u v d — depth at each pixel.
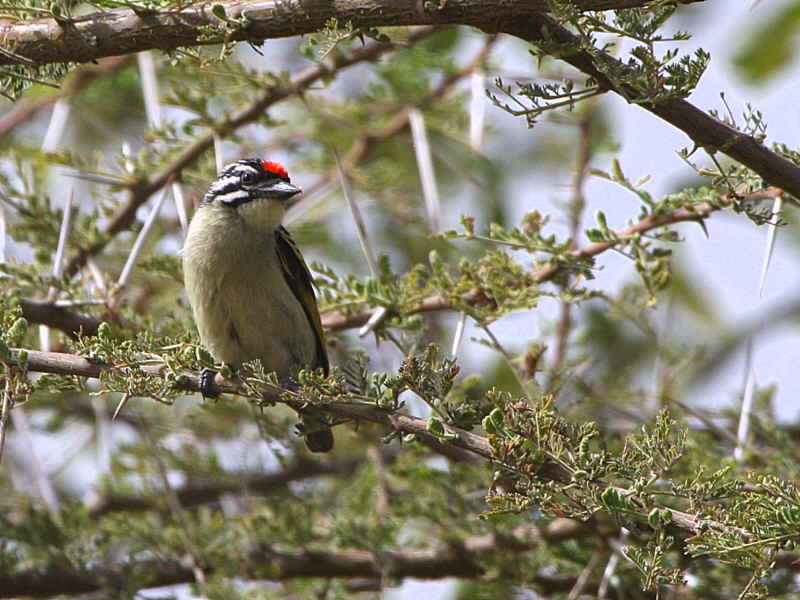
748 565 6.72
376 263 11.16
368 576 11.99
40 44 7.96
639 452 7.14
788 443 11.04
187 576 12.12
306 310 11.49
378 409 7.54
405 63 14.06
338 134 15.80
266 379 7.72
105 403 13.61
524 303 10.09
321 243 15.71
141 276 13.49
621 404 11.59
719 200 9.60
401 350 10.47
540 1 6.96
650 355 13.69
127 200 12.53
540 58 7.30
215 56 8.40
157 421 13.99
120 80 15.12
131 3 7.81
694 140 7.56
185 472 13.26
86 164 12.34
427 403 7.42
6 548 12.00
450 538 11.77
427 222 15.14
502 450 7.06
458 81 14.20
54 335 12.20
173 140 12.41
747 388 10.26
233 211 11.25
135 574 11.80
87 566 12.07
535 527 11.43
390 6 7.24
